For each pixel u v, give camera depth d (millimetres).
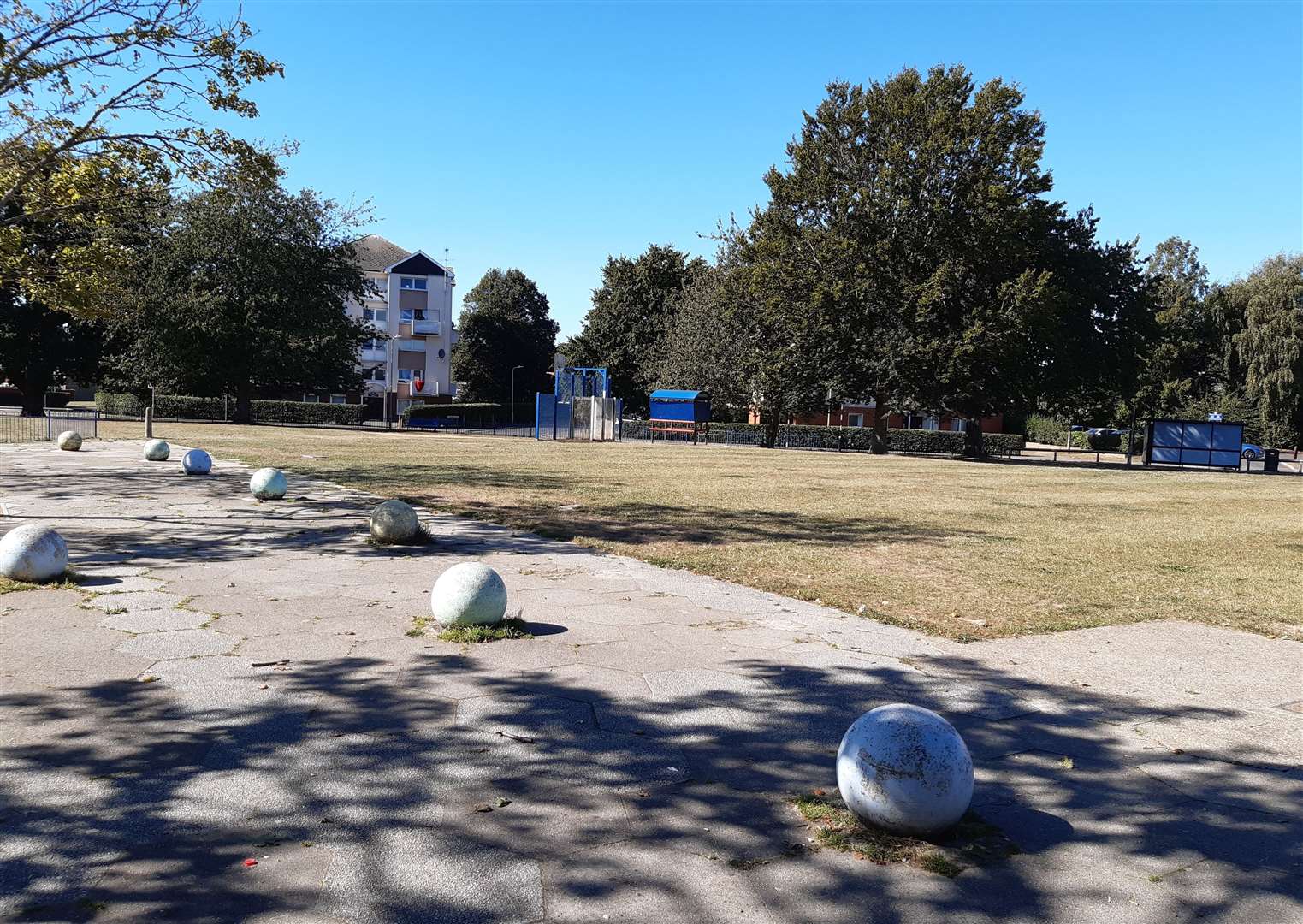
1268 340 59531
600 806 3859
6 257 13875
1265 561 11539
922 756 3568
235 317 49094
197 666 5621
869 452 45594
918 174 38969
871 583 9195
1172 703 5551
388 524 10352
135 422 45500
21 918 2889
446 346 88750
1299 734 5039
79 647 5949
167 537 10586
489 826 3643
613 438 49375
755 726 4895
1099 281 42250
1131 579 9906
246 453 26344
